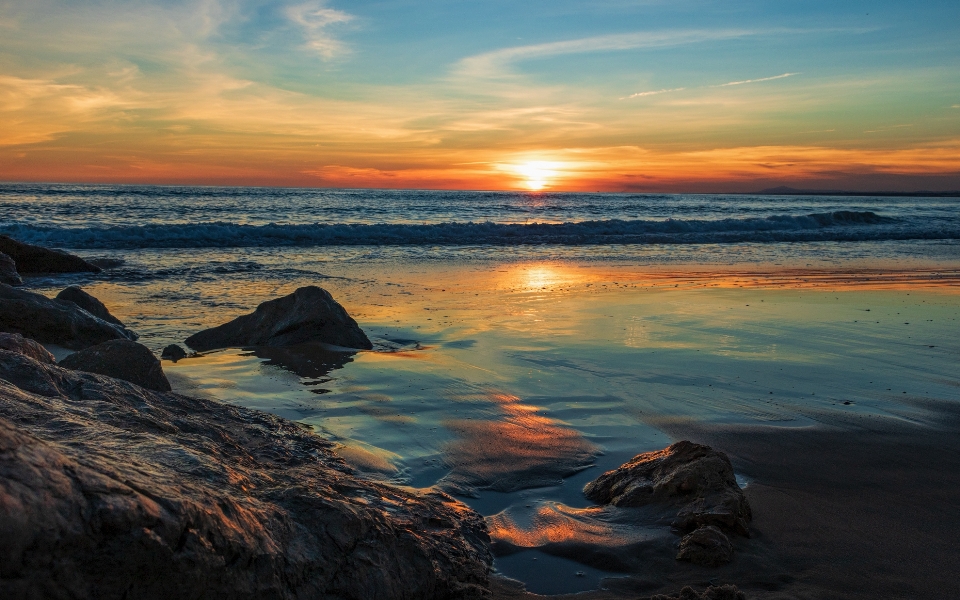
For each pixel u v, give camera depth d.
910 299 11.55
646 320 9.64
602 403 6.01
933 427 5.48
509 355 7.67
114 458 2.15
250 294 11.96
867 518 3.92
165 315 10.01
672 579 3.29
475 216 35.94
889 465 4.71
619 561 3.44
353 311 10.25
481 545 3.51
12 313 7.52
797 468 4.64
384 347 8.09
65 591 1.71
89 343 7.86
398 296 11.70
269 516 2.42
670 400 6.11
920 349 8.04
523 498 4.18
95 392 3.63
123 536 1.83
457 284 13.16
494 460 4.72
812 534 3.71
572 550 3.55
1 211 31.11
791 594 3.13
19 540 1.62
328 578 2.47
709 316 9.93
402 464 4.61
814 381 6.71
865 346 8.16
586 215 39.34
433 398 6.09
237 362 7.33
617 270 15.60
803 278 14.31
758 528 3.77
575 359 7.50
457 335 8.68
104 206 36.66
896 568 3.38
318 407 5.78
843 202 82.56
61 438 2.35
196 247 19.78
